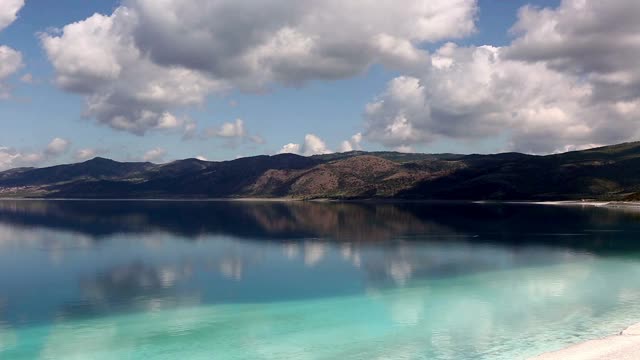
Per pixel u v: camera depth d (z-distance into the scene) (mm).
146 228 95688
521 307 31188
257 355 23156
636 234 75812
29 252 61094
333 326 27734
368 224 101188
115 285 40156
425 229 88500
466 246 63031
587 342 21797
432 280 40781
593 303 31875
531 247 61500
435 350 23266
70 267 49500
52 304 33750
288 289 38031
